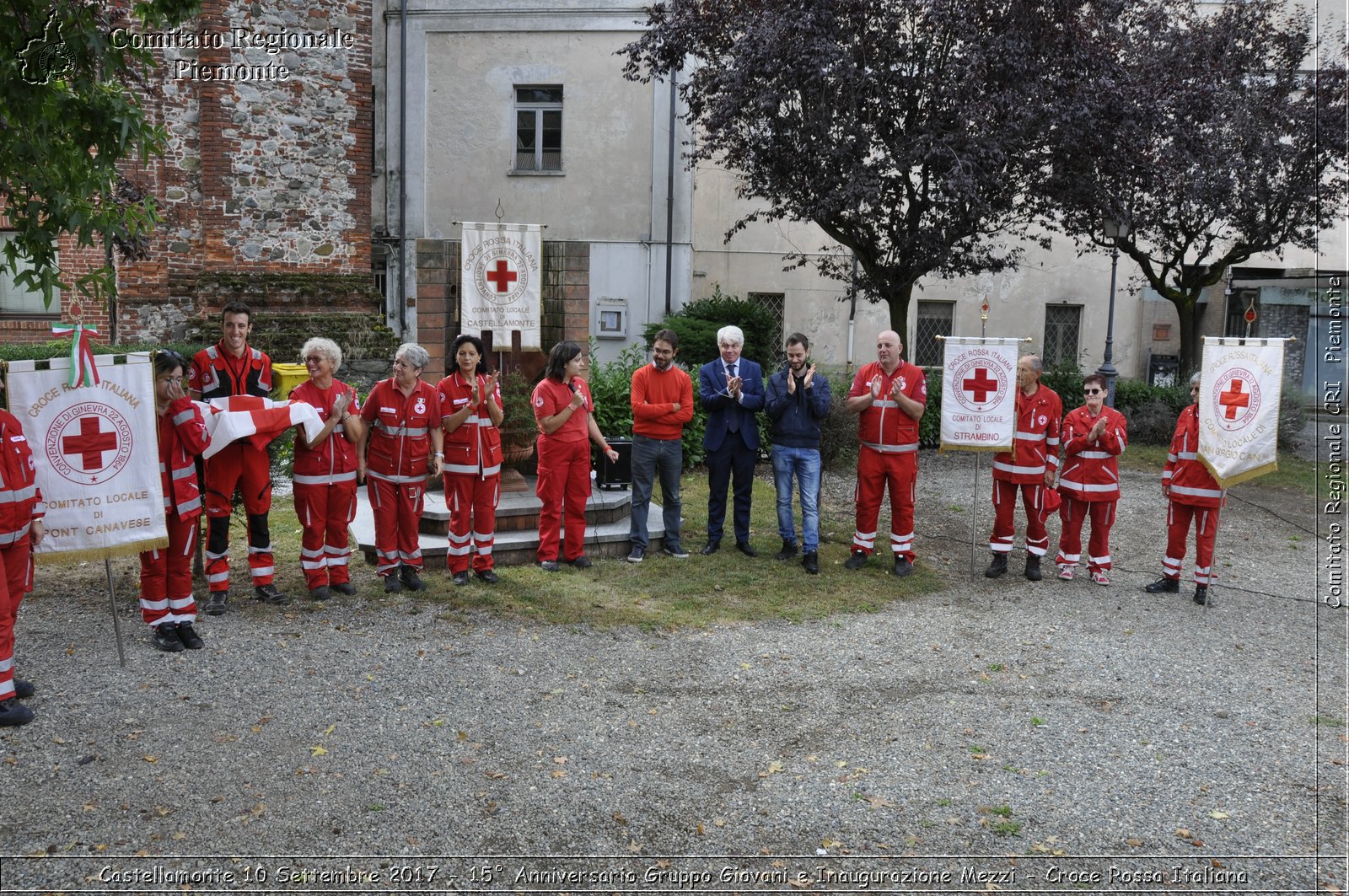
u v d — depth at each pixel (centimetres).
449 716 536
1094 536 867
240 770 467
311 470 713
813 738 529
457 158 1930
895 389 841
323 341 711
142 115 571
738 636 689
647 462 852
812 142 1363
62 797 437
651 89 1906
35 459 554
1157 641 710
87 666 584
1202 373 792
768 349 1838
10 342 1388
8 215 566
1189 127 1655
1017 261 1689
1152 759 514
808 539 860
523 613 713
